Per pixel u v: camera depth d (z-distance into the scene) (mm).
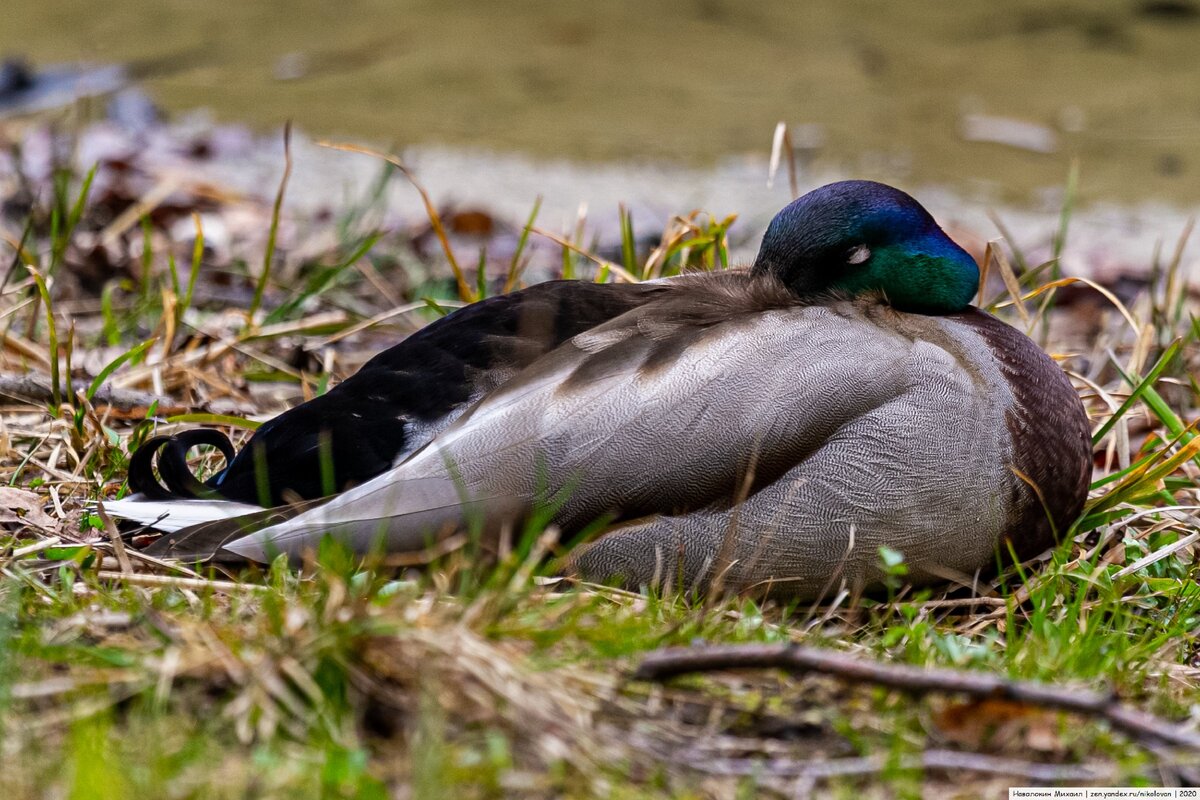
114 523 7109
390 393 7379
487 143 18469
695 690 5797
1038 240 15867
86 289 12023
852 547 7293
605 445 6996
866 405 7250
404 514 6836
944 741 5613
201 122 18500
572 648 5965
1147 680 6637
